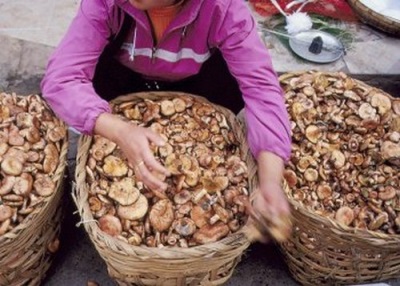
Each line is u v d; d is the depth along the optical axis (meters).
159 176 1.31
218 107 1.67
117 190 1.46
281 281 1.78
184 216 1.45
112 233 1.41
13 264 1.45
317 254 1.56
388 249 1.49
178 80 1.75
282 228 1.29
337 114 1.69
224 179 1.51
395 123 1.69
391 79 2.28
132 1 1.34
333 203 1.57
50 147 1.53
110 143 1.53
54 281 1.71
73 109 1.40
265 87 1.48
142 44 1.57
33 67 2.17
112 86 1.77
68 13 2.37
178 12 1.46
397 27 2.33
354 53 2.31
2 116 1.55
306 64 2.25
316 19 2.40
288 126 1.45
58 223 1.61
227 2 1.47
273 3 2.41
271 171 1.39
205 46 1.58
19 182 1.44
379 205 1.56
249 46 1.50
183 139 1.58
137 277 1.43
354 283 1.64
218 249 1.36
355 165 1.64
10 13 2.33
